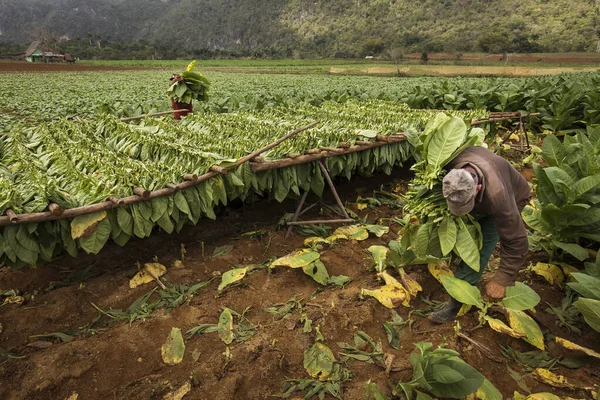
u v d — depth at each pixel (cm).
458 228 259
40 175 319
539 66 4078
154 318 293
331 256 374
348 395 239
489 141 653
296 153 383
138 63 5722
